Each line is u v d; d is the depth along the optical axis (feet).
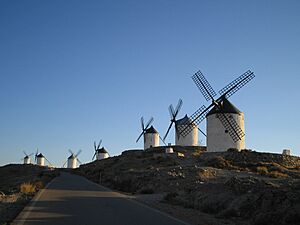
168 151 232.53
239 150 200.95
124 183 139.23
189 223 48.91
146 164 205.67
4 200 81.15
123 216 52.95
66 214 53.83
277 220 49.52
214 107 213.25
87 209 60.39
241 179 88.69
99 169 250.37
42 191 98.37
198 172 133.08
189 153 226.17
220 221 53.42
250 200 62.44
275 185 79.87
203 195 77.56
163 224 46.73
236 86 218.18
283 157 187.01
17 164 451.94
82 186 125.90
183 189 103.81
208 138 213.05
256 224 50.65
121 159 269.64
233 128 206.59
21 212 55.36
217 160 174.60
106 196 87.25
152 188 114.32
